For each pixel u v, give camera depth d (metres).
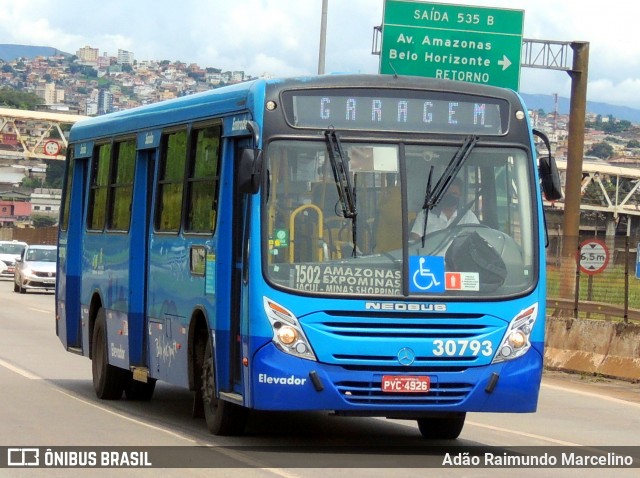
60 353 22.41
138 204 14.97
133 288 14.94
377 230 11.26
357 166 11.35
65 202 18.59
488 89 11.83
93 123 17.30
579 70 30.61
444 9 30.94
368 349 11.03
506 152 11.68
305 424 13.92
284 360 11.01
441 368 11.15
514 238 11.52
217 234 12.14
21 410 14.22
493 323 11.28
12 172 164.38
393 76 11.68
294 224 11.22
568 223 30.56
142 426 13.11
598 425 14.73
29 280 45.75
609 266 23.97
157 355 14.10
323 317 11.05
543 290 11.52
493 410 11.29
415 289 11.18
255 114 11.42
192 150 13.27
